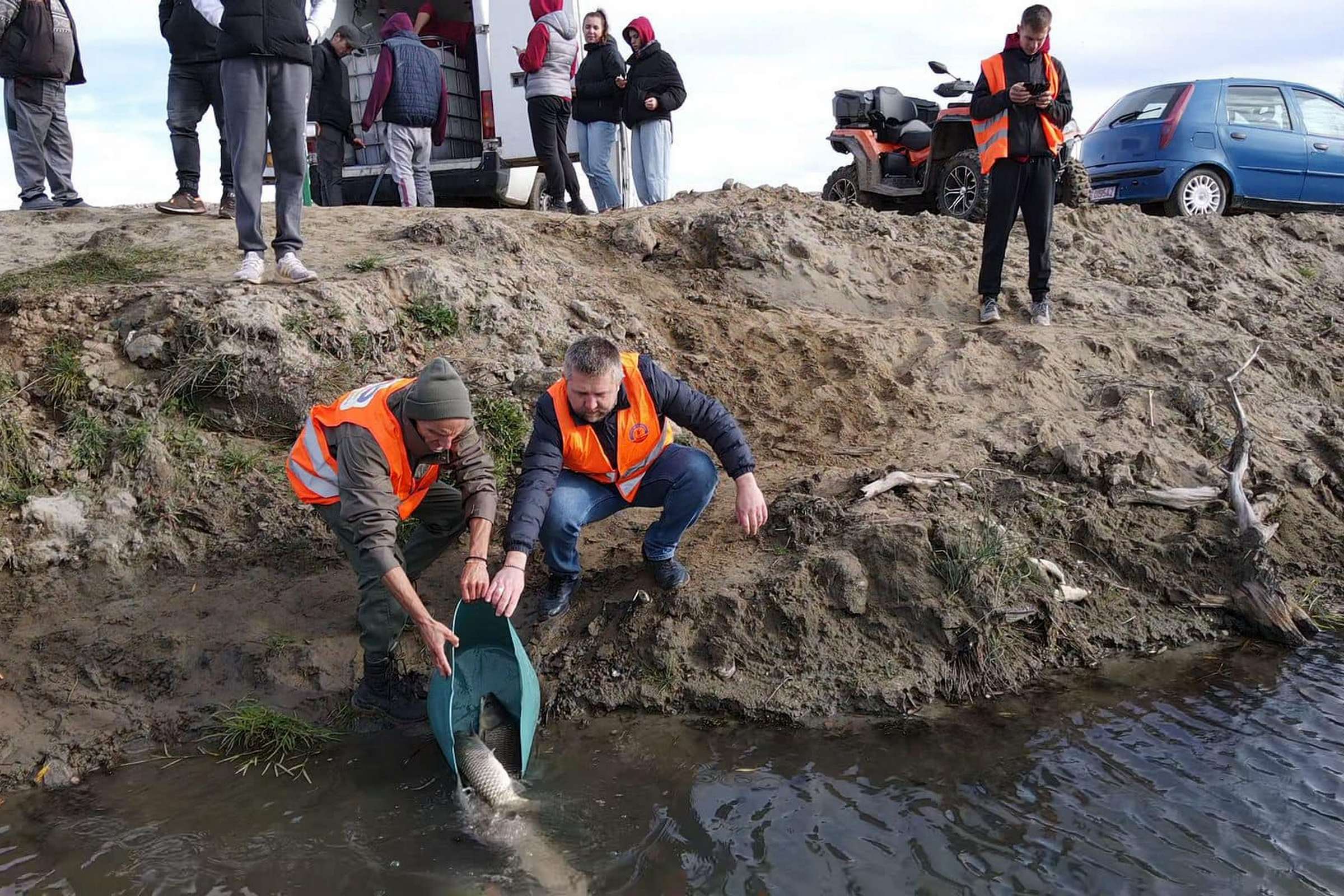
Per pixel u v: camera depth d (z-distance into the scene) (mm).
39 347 5113
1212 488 5363
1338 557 5465
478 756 3639
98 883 3174
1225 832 3355
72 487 4711
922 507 4949
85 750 3861
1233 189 10164
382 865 3258
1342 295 8531
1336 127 10586
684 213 7742
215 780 3732
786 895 3107
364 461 3641
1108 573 4988
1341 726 4016
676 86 8625
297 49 5340
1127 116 10531
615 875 3207
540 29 8469
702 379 6008
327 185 8883
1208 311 7688
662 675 4238
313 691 4141
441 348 5695
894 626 4410
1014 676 4395
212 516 4754
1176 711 4156
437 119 8648
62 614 4336
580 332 6109
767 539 4777
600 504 4348
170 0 6840
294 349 5234
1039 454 5484
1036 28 6344
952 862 3234
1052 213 6934
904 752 3875
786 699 4160
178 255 6125
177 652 4215
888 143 10781
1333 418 6566
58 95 7680
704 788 3648
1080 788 3613
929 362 6348
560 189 8891
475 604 3953
